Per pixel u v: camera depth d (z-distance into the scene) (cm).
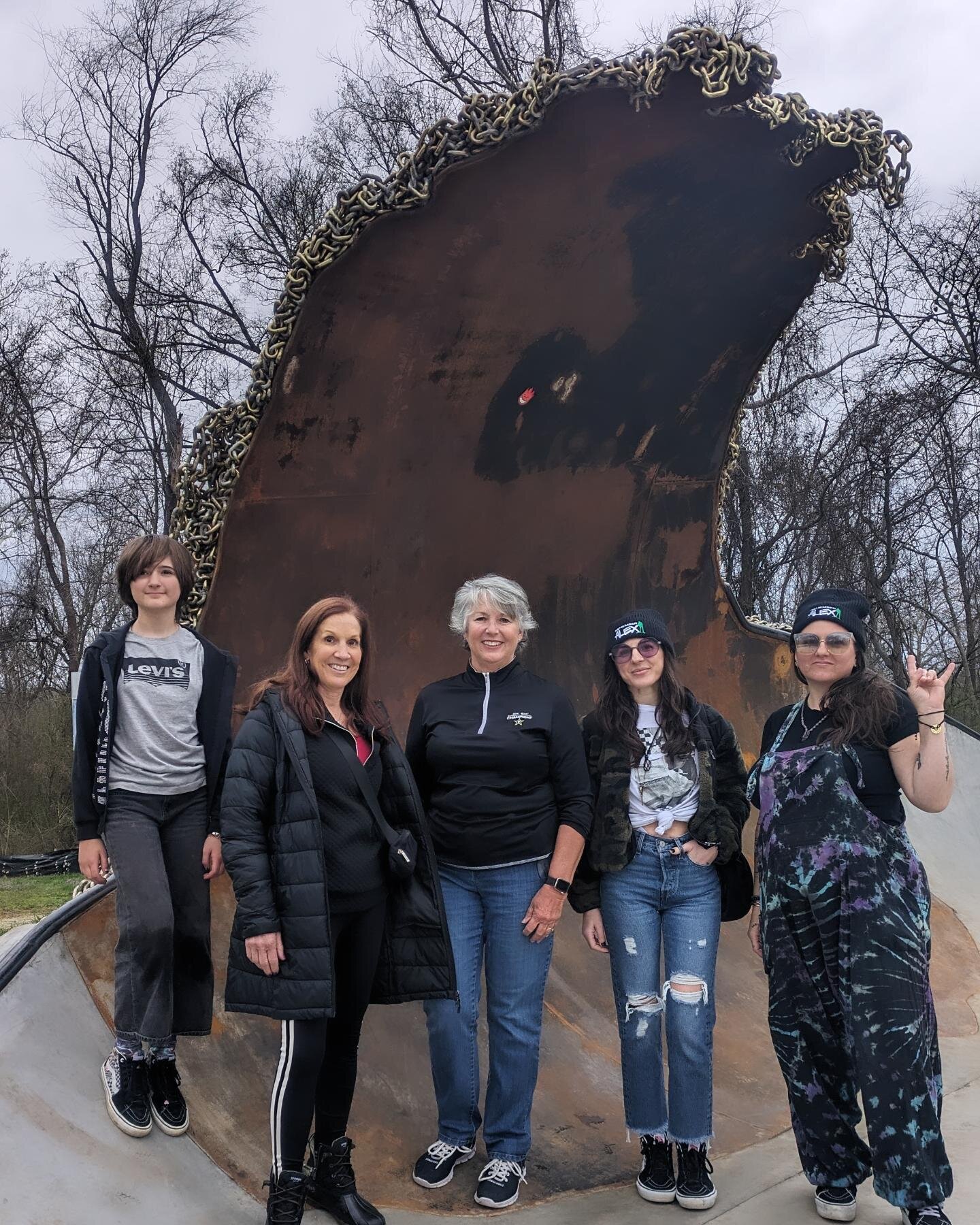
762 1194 302
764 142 366
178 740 293
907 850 277
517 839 300
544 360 444
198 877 297
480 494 477
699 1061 294
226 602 390
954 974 514
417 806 281
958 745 774
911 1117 258
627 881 306
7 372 1717
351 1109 338
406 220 351
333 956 269
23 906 952
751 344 497
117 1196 258
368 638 280
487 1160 322
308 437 390
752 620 617
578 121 345
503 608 305
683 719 311
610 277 423
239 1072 334
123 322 1728
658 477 544
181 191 1747
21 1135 258
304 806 256
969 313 1376
